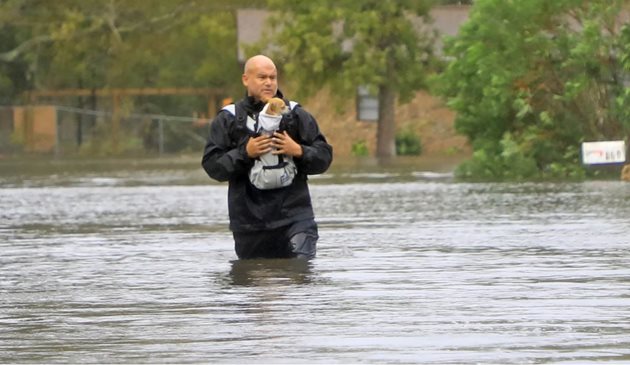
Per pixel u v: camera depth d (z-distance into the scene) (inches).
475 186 1668.3
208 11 4498.0
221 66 4392.2
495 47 1867.6
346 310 574.2
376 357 460.8
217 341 500.1
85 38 4539.9
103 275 740.0
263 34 3599.9
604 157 1748.3
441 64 3531.0
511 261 768.3
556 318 542.9
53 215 1299.2
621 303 583.2
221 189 1803.6
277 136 796.0
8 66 4761.3
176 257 839.7
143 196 1647.4
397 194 1547.7
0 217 1277.1
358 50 3476.9
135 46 4562.0
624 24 1824.6
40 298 641.0
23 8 4500.5
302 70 3548.2
